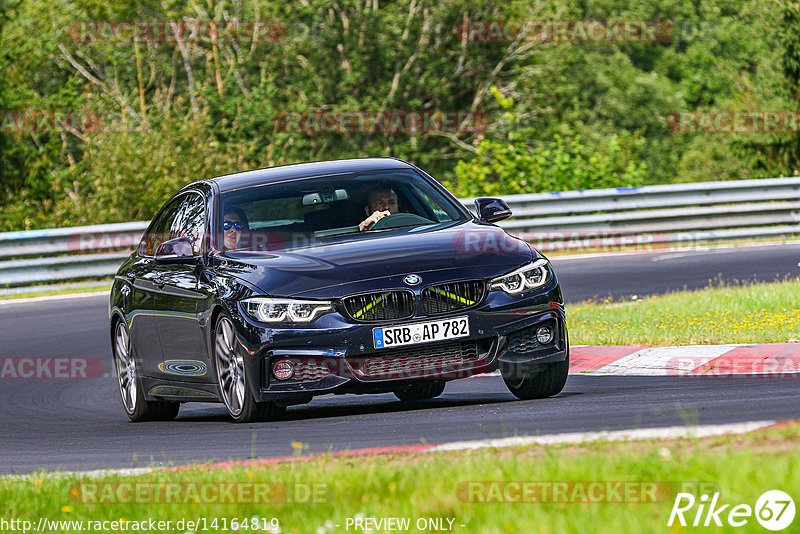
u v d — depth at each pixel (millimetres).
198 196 24125
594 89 149250
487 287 20047
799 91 100562
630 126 147875
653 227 57875
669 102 148625
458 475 12352
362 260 20250
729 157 102062
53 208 81562
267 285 20031
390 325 19438
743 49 153875
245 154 83000
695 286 41031
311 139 112750
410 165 24406
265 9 112750
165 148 77562
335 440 17672
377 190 23000
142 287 24328
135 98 106250
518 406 20109
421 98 116875
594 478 11656
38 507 14023
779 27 100750
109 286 51812
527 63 120125
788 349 24703
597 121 146625
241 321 19953
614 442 13586
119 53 108750
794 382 20875
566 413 18484
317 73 114312
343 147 113625
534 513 10648
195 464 15695
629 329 30391
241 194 23188
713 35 160500
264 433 19438
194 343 21969
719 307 32594
